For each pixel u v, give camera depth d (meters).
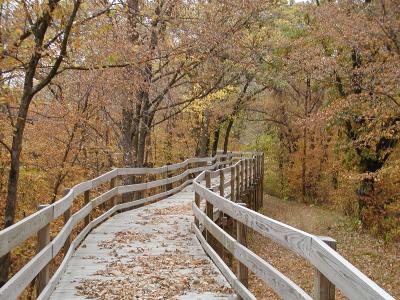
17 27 8.44
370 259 16.23
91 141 18.48
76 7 8.65
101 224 11.22
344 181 23.11
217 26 15.42
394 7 15.81
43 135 15.91
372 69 15.95
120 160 19.73
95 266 7.34
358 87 17.41
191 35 14.70
